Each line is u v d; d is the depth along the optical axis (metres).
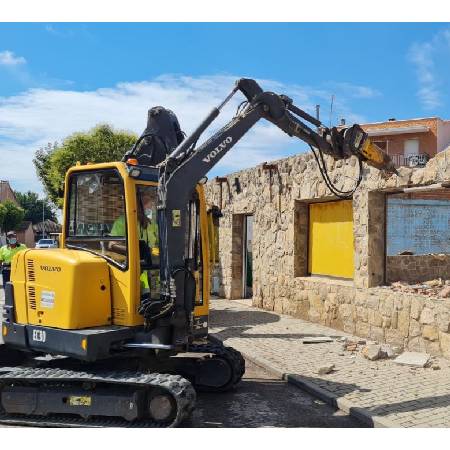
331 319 10.66
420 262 10.19
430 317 8.12
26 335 5.91
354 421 5.79
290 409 6.21
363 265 9.66
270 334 10.16
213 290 16.80
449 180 7.78
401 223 10.09
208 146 5.83
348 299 10.07
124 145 30.11
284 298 12.53
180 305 5.55
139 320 5.70
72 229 6.36
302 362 8.03
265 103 6.18
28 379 5.55
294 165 11.87
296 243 12.04
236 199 15.19
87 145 29.77
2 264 13.44
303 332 10.28
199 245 6.52
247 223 15.80
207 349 6.88
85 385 5.52
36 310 5.86
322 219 11.53
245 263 15.77
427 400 6.12
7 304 6.18
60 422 5.52
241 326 11.05
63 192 6.53
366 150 6.65
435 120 42.66
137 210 5.81
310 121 6.55
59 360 6.33
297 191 11.77
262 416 5.96
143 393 5.37
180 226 5.62
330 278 11.23
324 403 6.40
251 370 7.98
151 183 5.97
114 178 5.93
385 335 9.06
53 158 30.58
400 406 5.94
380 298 9.16
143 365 6.33
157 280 5.94
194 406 5.27
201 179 6.18
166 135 6.80
